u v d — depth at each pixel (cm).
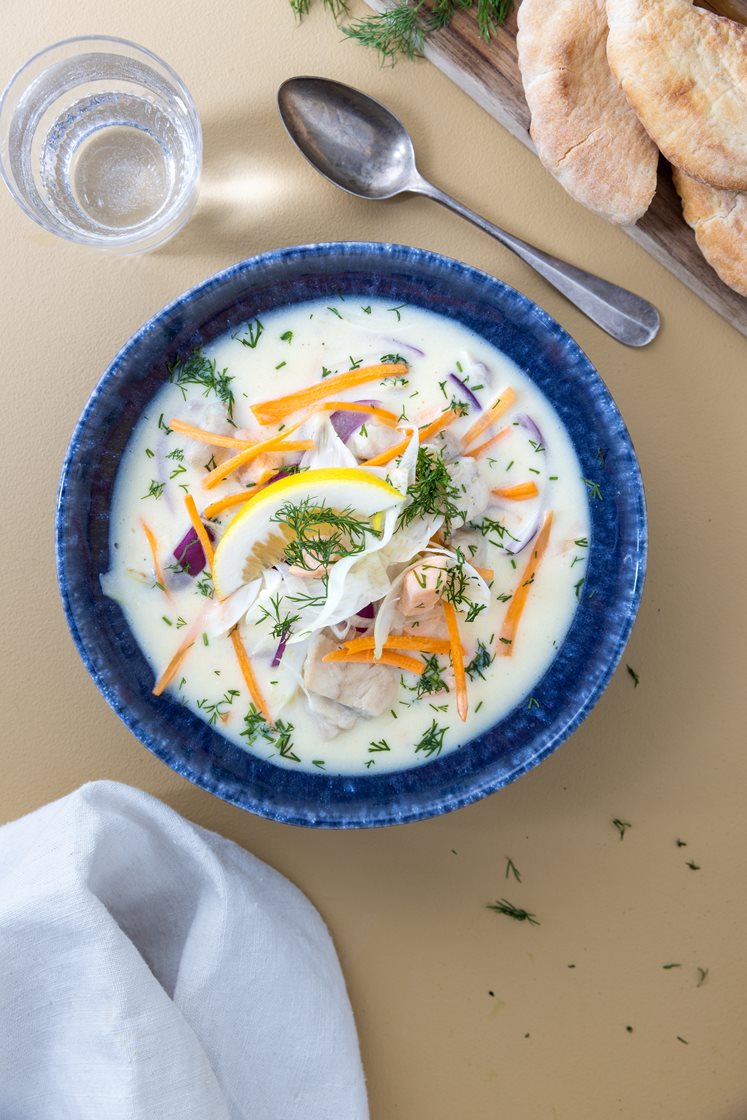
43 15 60
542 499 56
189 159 58
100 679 54
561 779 60
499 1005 61
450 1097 61
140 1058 55
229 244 59
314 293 56
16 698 60
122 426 55
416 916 60
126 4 59
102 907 55
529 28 54
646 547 54
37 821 57
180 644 56
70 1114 56
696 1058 61
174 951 59
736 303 58
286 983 57
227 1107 57
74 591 54
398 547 53
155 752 54
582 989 61
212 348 56
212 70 59
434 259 54
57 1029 56
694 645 60
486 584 55
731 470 60
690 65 53
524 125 58
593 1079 61
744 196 55
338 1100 58
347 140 59
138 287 59
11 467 60
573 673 56
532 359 56
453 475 54
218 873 57
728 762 60
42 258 59
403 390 56
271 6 59
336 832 60
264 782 56
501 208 59
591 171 55
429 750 56
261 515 52
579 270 58
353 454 54
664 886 61
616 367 60
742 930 60
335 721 56
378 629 53
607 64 55
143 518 56
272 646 55
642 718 60
